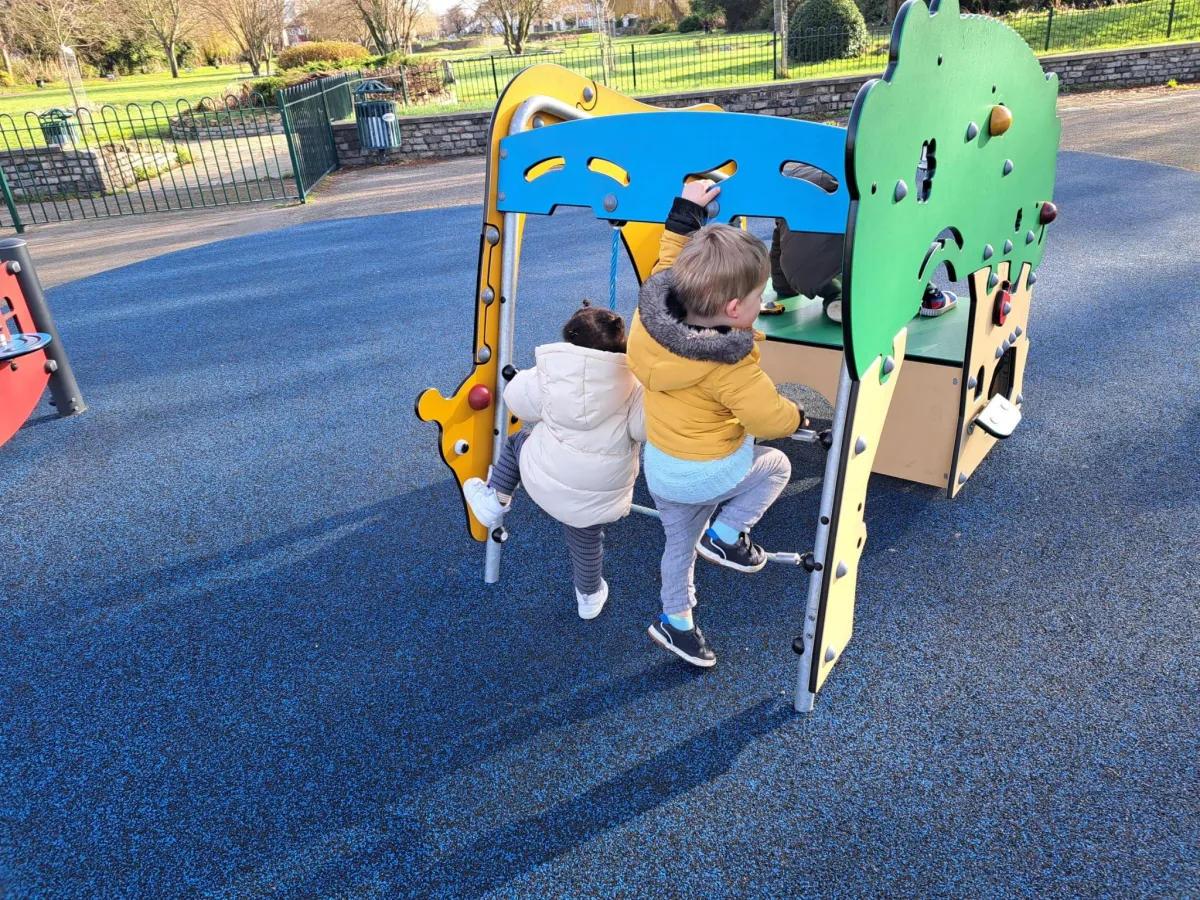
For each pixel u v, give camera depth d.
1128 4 17.81
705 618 2.62
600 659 2.48
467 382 2.68
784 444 3.67
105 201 11.37
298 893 1.82
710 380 1.89
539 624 2.65
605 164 3.06
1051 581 2.67
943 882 1.75
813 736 2.15
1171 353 4.28
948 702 2.23
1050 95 2.69
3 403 4.06
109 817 2.04
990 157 2.27
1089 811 1.89
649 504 3.30
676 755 2.12
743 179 2.08
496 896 1.79
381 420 4.27
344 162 13.56
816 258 3.10
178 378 5.07
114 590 2.97
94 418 4.53
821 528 1.99
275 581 2.97
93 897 1.84
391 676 2.47
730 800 1.98
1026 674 2.30
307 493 3.57
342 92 15.42
